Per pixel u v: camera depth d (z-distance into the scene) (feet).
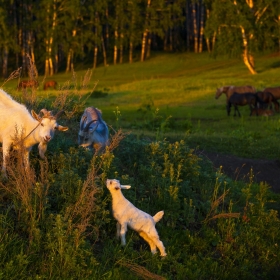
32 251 21.65
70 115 33.30
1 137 24.85
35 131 24.29
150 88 128.77
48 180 24.79
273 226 29.45
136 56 230.89
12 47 197.26
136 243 24.98
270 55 200.44
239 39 164.45
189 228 27.76
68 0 198.70
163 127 58.03
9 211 23.45
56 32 199.11
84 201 23.53
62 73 207.41
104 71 203.21
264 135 59.93
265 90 93.40
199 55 218.18
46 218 23.11
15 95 33.58
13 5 207.62
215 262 25.09
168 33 258.16
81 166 26.91
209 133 59.67
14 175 23.11
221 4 166.50
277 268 27.07
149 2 215.31
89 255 22.40
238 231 28.37
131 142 32.60
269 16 169.68
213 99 106.93
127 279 22.06
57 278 21.09
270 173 43.06
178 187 28.55
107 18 215.10
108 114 83.56
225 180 33.83
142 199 26.96
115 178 26.50
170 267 23.85
